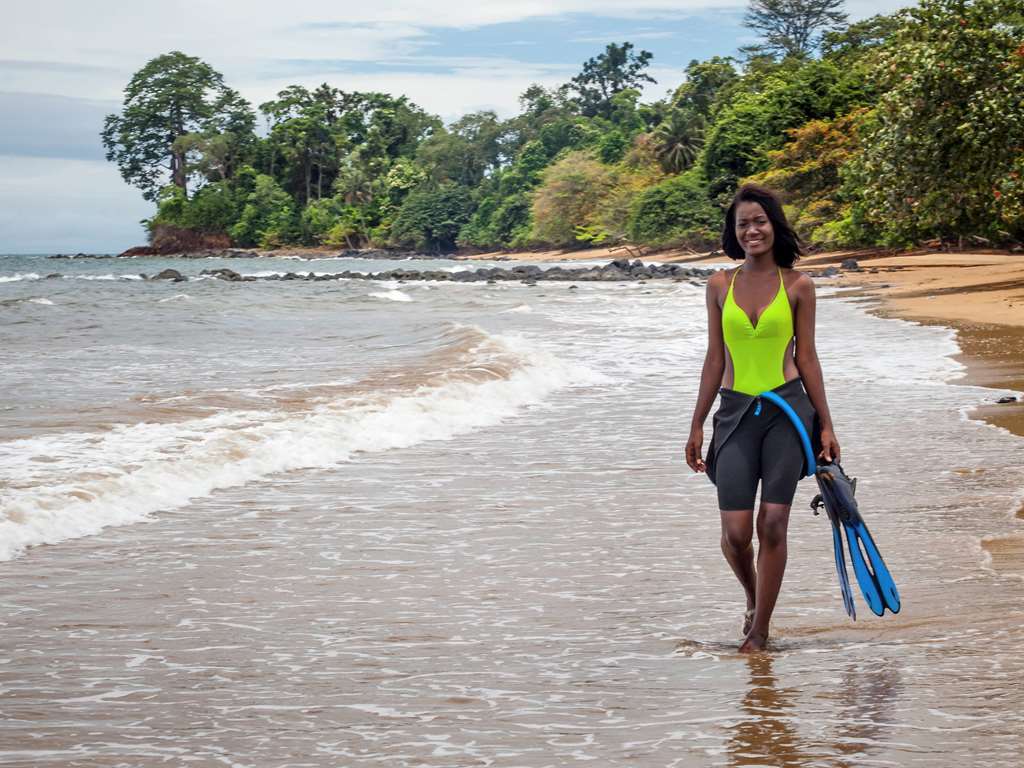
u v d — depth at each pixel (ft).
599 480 26.23
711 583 17.25
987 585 16.31
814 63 261.44
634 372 50.08
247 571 18.03
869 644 13.73
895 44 110.32
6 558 18.66
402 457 29.32
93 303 107.55
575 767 10.02
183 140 495.00
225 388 40.68
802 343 14.23
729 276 14.49
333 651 13.89
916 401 38.58
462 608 15.89
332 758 10.39
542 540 20.24
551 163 466.29
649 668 13.03
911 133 101.65
